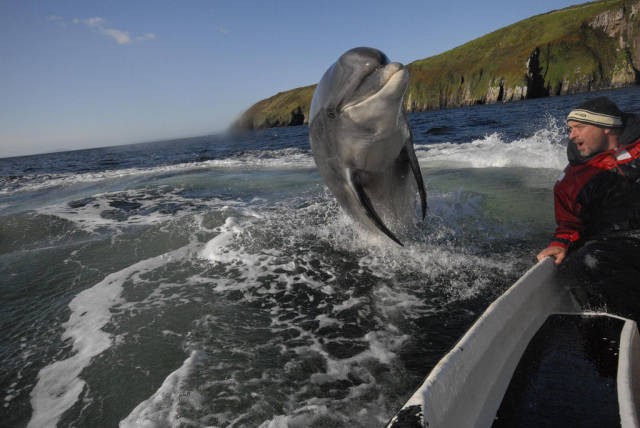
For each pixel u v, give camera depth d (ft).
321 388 8.14
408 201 16.24
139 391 8.39
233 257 15.93
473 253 14.52
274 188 31.17
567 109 107.65
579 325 6.38
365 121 12.32
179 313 11.77
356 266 14.53
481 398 5.06
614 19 295.89
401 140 13.26
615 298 7.85
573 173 9.12
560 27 336.08
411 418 4.10
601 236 8.62
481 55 378.53
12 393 8.82
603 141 8.61
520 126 67.21
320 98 13.91
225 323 11.07
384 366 8.78
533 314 7.20
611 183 8.60
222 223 20.06
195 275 14.55
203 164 56.85
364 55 12.26
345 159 13.88
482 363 5.52
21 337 11.22
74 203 30.42
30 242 21.25
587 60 291.38
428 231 17.19
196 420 7.38
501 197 20.89
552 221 16.67
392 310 11.27
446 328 10.10
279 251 16.35
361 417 7.25
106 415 7.83
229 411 7.57
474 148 40.83
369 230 16.38
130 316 11.77
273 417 7.36
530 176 25.22
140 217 24.95
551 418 4.67
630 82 278.05
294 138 118.73
